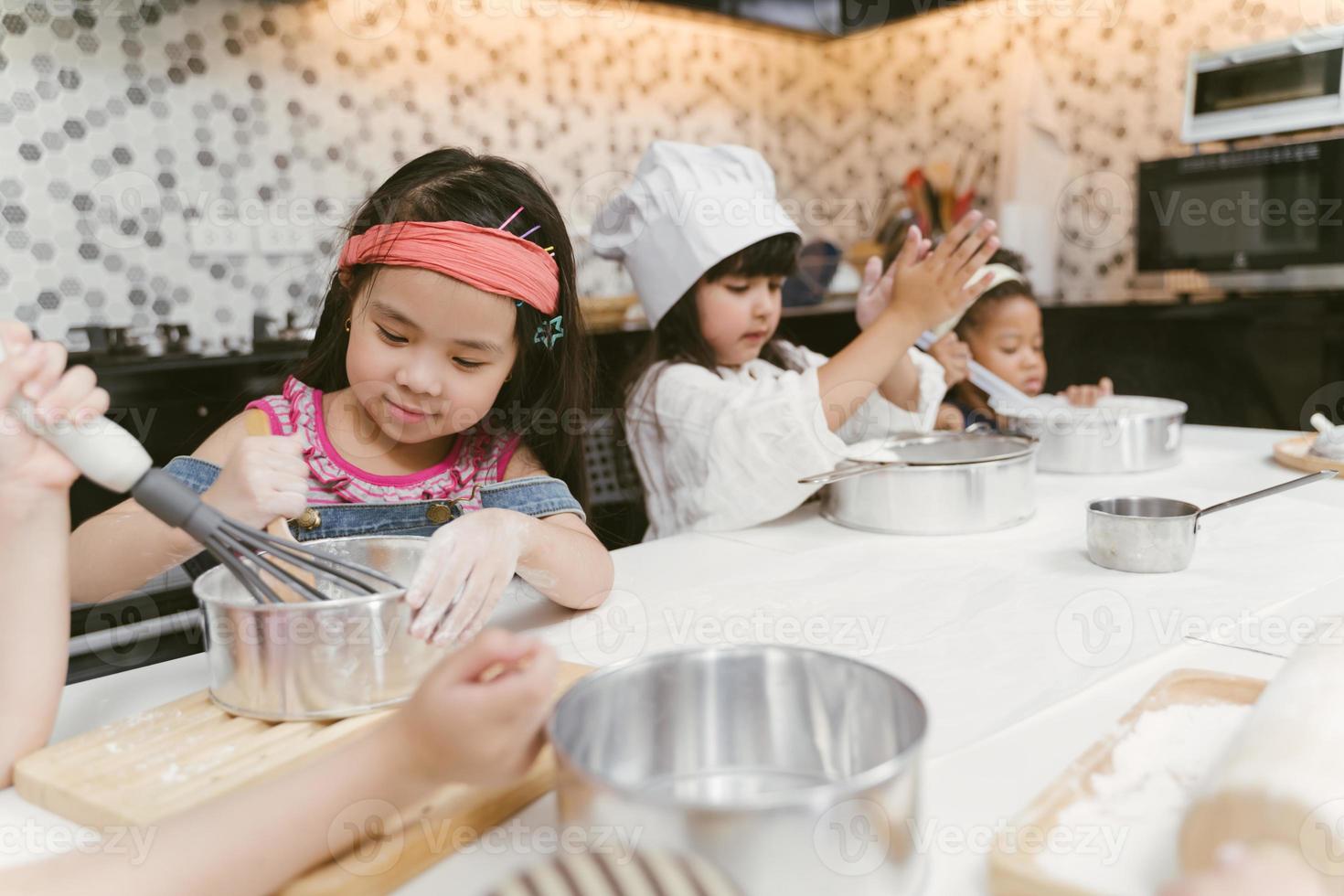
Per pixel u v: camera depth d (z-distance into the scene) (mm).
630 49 2336
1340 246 1773
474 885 340
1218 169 1893
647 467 1172
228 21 1736
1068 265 2336
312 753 413
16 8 1525
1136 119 2199
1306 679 336
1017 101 2344
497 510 580
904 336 1003
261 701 450
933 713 462
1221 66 1939
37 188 1568
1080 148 2293
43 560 434
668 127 2439
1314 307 1743
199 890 314
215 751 421
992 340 1669
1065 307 2023
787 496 889
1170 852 312
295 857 326
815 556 776
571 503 757
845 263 2422
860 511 865
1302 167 1796
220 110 1741
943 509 824
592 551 659
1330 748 291
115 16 1619
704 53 2504
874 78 2688
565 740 341
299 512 554
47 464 425
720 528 900
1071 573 695
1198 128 1983
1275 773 282
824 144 2812
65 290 1608
